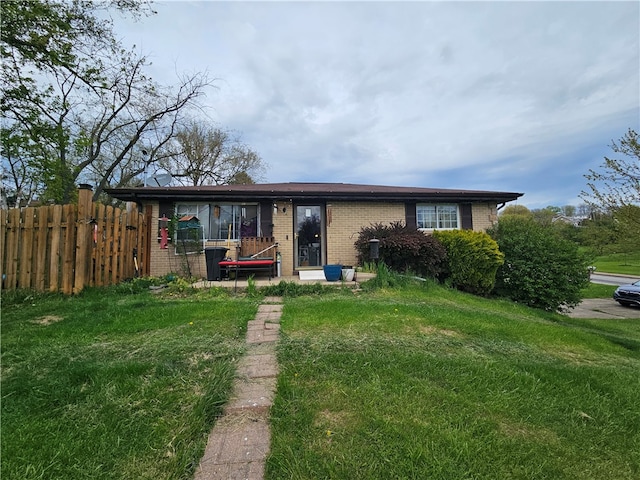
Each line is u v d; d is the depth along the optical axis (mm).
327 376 2643
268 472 1612
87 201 6012
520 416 2191
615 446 1940
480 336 3938
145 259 8305
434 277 8805
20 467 1622
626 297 13297
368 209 9977
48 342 3346
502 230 10141
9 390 2326
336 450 1765
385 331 3895
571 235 13531
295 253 9500
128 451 1755
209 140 22125
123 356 3012
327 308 4926
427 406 2230
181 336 3586
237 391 2393
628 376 3029
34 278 6000
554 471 1702
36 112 7543
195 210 9156
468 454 1756
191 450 1754
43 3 6957
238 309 4812
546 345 3871
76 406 2174
